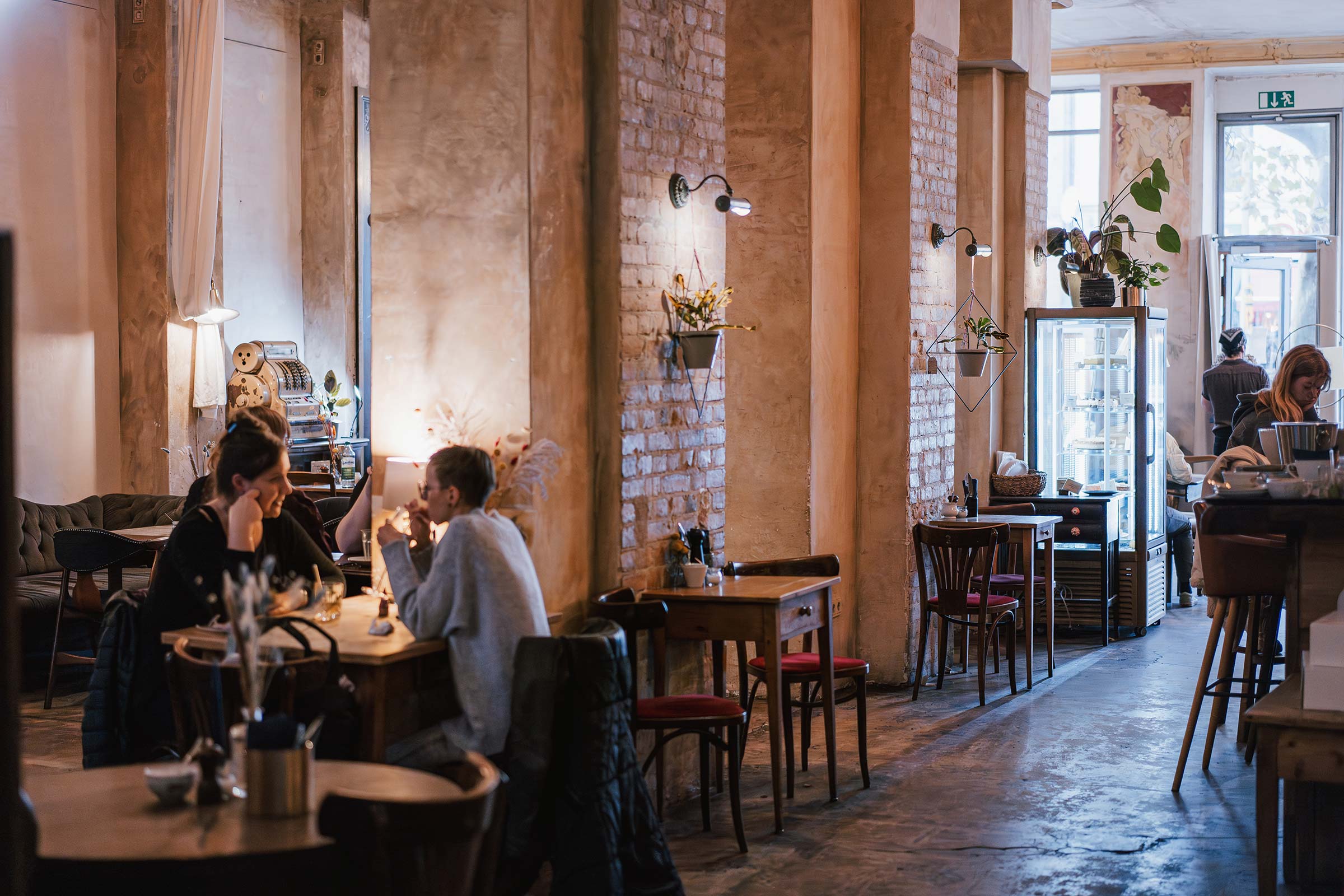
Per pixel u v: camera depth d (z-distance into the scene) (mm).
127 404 9609
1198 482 13414
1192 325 14297
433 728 3949
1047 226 10570
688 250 5609
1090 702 7367
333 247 11414
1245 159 14766
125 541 7039
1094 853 4738
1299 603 4602
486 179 4754
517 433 4734
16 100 8852
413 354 4883
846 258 7715
